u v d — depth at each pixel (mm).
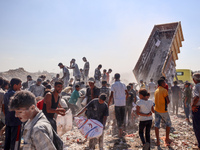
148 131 4488
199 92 4211
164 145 4988
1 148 4719
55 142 1912
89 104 4578
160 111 5035
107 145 5086
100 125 4242
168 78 12203
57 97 3752
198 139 4215
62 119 4211
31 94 1747
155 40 14664
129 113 7059
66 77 11766
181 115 9242
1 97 4797
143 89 4520
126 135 5992
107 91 7008
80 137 5723
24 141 1650
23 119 1698
